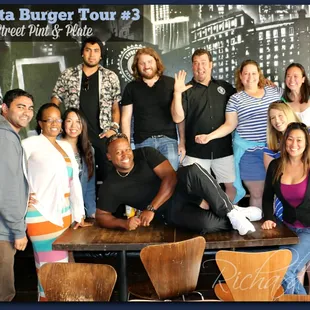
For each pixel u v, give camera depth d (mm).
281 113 3607
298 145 3234
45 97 3725
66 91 3723
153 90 3719
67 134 3656
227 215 3053
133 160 3412
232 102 3711
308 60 3625
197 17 3629
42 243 3324
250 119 3697
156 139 3756
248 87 3674
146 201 3395
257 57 3641
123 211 3598
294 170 3277
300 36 3605
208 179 3088
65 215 3361
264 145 3703
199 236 2863
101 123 3736
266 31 3615
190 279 2828
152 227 3238
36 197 3297
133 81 3725
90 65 3701
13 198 2992
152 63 3674
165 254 2750
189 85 3715
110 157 3393
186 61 3674
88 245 2873
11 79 3701
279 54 3629
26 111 3268
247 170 3758
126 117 3770
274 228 3152
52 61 3695
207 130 3750
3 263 3102
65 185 3340
